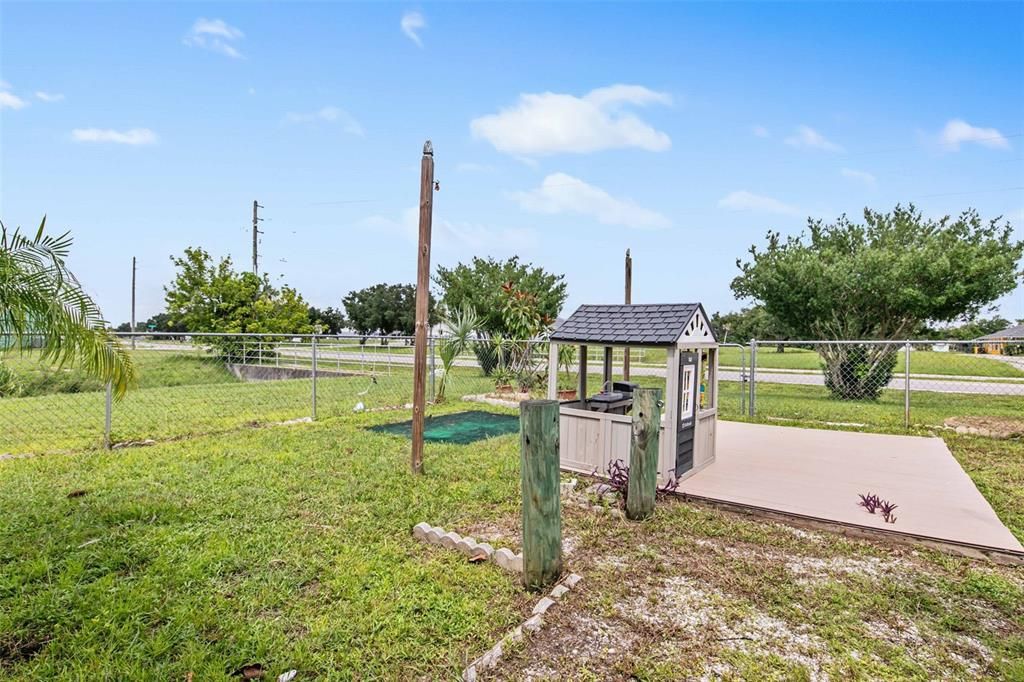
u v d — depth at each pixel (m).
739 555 3.20
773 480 4.58
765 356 24.45
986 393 11.81
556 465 2.72
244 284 19.17
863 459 5.39
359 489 4.27
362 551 3.11
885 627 2.41
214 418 7.86
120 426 7.16
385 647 2.18
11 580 2.62
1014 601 2.62
